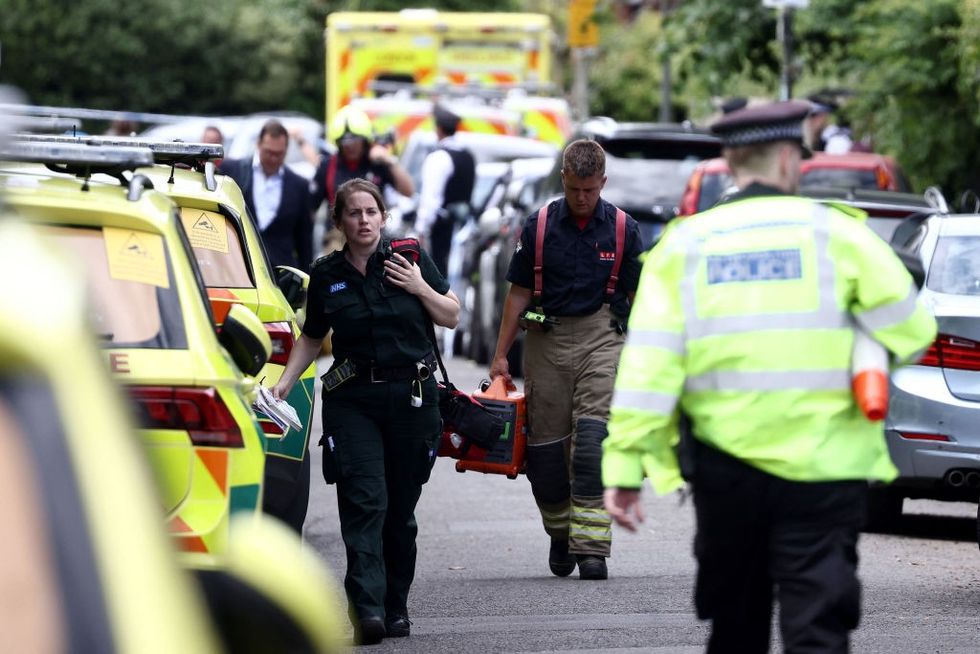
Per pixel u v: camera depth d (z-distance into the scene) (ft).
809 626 50.37
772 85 253.65
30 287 23.85
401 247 81.35
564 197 97.45
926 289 115.03
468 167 185.78
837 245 51.29
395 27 324.39
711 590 53.52
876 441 51.90
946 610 87.40
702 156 197.36
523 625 83.51
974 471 111.86
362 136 154.92
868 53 216.74
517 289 98.07
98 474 23.38
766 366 50.90
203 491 62.23
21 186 64.39
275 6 526.57
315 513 124.36
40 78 469.57
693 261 51.72
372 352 80.74
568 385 96.89
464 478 142.51
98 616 22.72
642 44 450.30
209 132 169.99
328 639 31.01
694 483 52.39
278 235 134.51
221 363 64.28
